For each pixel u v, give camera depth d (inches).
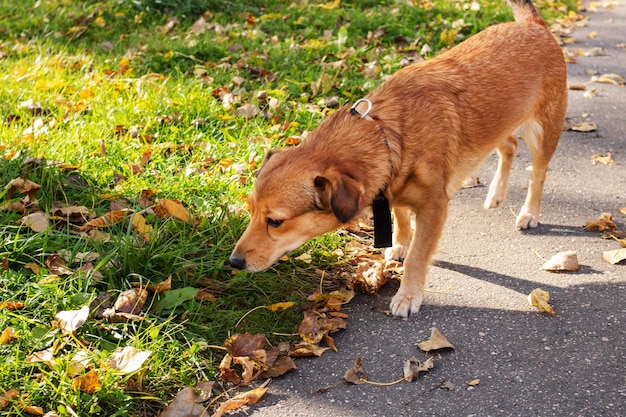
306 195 67.9
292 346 69.8
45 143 88.0
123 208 80.4
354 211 65.9
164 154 91.0
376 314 73.5
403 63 115.6
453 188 76.9
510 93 78.2
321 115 100.0
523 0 86.7
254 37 124.3
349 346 70.0
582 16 166.4
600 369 66.8
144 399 63.8
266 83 107.8
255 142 92.6
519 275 78.2
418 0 151.3
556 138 84.4
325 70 110.1
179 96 100.9
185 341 68.8
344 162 68.7
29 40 122.3
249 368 66.3
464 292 76.0
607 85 121.1
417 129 71.3
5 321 66.5
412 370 66.7
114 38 125.6
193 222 79.4
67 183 82.2
